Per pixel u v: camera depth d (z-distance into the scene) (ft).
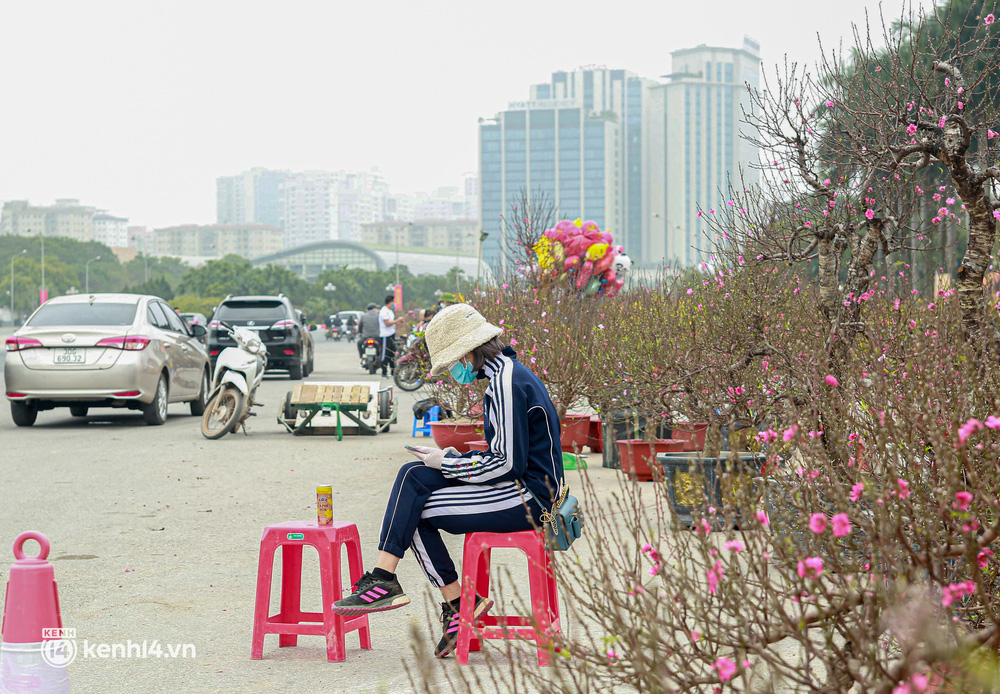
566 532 13.85
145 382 46.19
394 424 49.16
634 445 28.43
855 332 18.80
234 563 20.38
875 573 8.24
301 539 14.57
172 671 13.94
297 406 44.09
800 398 16.56
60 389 44.96
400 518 13.96
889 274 22.12
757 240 22.50
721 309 24.62
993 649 8.10
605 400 32.12
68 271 489.67
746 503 9.29
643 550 9.66
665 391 24.41
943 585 8.58
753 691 8.51
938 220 19.81
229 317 80.59
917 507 9.32
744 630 8.70
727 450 21.83
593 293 50.88
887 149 18.33
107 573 19.54
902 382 11.60
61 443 40.68
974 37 18.80
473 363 14.28
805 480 9.75
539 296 41.27
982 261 15.97
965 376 11.07
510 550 21.18
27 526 24.13
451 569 14.24
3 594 17.94
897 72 18.84
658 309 31.12
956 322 14.01
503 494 13.78
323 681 13.46
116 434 44.16
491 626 14.69
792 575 9.23
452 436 33.53
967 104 18.45
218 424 47.96
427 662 9.07
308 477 31.78
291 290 433.07
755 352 21.47
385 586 13.97
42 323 47.03
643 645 8.81
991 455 9.90
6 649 11.84
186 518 25.11
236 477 31.78
